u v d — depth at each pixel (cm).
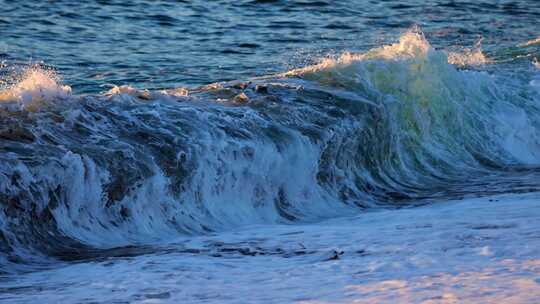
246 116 4966
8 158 3772
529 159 6369
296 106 5334
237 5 11294
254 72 7844
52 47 8544
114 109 4588
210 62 8225
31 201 3716
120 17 10238
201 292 2905
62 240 3738
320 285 2919
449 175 5778
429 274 2964
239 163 4566
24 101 4316
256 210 4584
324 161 5084
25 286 3094
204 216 4300
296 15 10844
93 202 3934
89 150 4072
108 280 3128
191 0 11438
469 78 6588
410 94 5988
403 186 5456
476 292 2695
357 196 5141
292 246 3641
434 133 6088
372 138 5528
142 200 4103
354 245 3569
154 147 4297
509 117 6562
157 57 8369
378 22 10662
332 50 8962
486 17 11269
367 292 2777
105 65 7944
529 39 9962
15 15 9925
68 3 10762
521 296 2633
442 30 10350
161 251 3641
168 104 4872
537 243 3397
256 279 3075
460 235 3606
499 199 4778
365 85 5806
